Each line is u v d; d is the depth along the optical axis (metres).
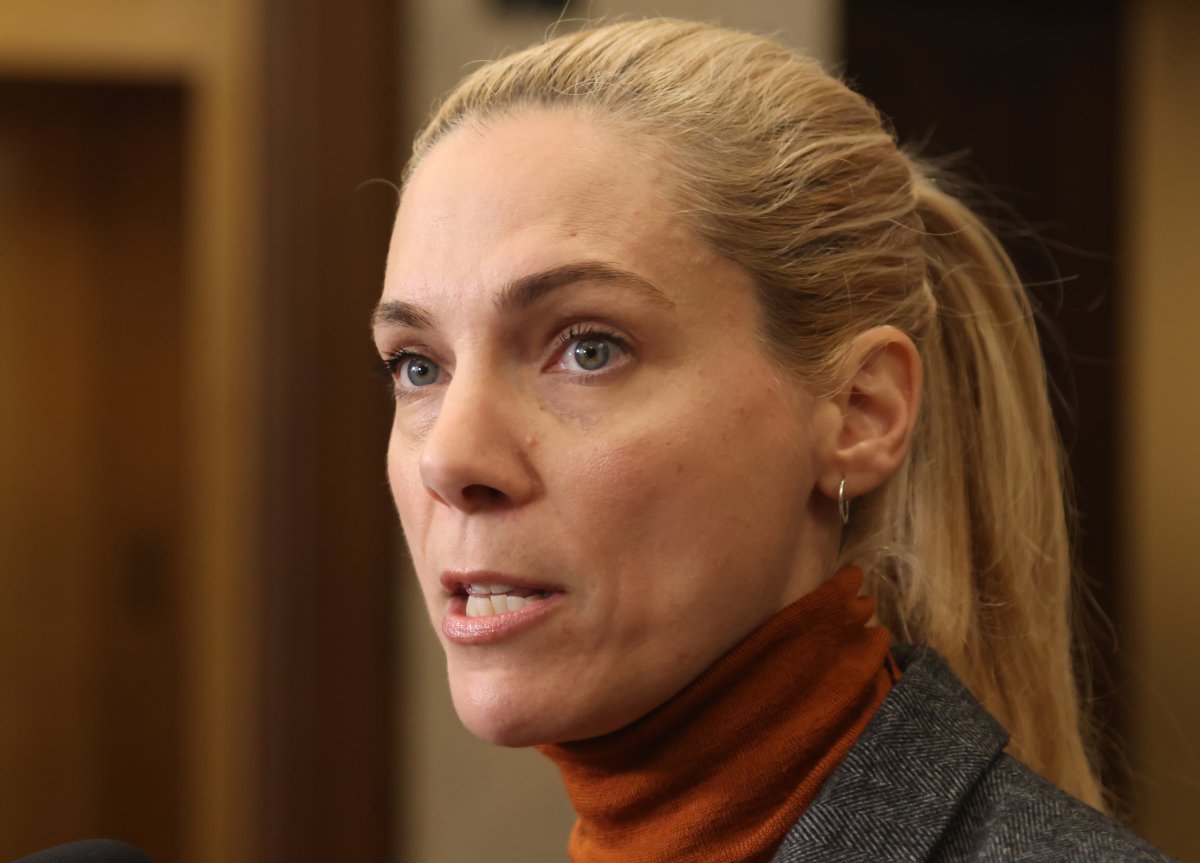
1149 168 7.86
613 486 2.05
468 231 2.13
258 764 6.12
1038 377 2.80
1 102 7.89
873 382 2.35
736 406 2.13
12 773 7.89
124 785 8.00
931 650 2.35
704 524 2.10
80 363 8.01
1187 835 7.61
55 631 7.96
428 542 2.21
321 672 6.11
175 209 8.00
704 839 2.15
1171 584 7.95
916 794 2.04
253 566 6.16
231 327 6.93
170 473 8.03
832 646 2.24
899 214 2.46
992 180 7.59
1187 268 7.94
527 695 2.08
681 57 2.30
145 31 7.20
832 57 6.38
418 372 2.30
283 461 6.11
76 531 8.00
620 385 2.09
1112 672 7.67
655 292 2.09
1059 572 2.80
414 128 6.18
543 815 6.20
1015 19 7.59
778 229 2.22
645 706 2.13
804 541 2.30
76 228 8.00
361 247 6.12
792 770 2.16
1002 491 2.70
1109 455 7.77
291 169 6.09
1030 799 2.04
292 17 6.07
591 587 2.06
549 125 2.19
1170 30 7.72
